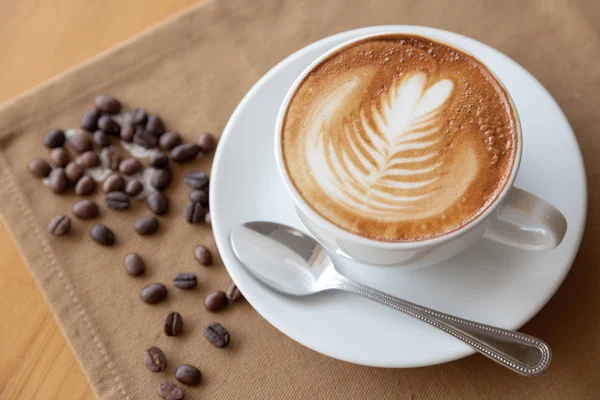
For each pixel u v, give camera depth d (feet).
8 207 1.55
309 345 1.32
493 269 1.35
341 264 1.38
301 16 1.63
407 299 1.35
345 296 1.36
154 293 1.47
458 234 1.24
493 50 1.44
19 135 1.60
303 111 1.33
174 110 1.60
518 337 1.30
